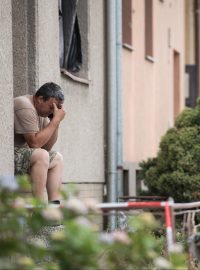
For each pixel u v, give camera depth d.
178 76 37.88
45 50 18.61
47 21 18.73
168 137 22.92
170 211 8.99
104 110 24.62
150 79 31.36
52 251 7.30
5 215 7.60
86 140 22.81
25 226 7.91
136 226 7.55
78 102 22.00
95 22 23.50
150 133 31.23
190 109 23.64
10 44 15.25
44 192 15.89
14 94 18.08
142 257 7.69
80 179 22.30
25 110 15.82
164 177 22.53
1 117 14.81
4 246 7.25
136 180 28.28
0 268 7.12
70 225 7.11
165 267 7.36
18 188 7.80
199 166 22.45
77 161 22.00
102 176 24.50
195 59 43.03
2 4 14.85
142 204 9.05
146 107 30.66
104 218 19.31
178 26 37.31
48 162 15.35
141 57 29.92
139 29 29.70
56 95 16.03
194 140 22.69
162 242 11.48
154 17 32.09
